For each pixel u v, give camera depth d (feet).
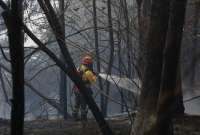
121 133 33.63
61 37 23.85
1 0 12.23
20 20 9.80
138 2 25.16
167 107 8.15
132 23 25.63
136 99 24.52
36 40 20.86
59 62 22.04
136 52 24.75
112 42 28.09
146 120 15.80
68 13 31.86
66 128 39.45
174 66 10.46
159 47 16.46
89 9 31.27
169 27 10.63
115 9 26.99
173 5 10.41
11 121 9.68
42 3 23.80
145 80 16.93
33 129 41.55
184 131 31.71
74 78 22.38
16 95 9.73
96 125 37.27
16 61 9.78
